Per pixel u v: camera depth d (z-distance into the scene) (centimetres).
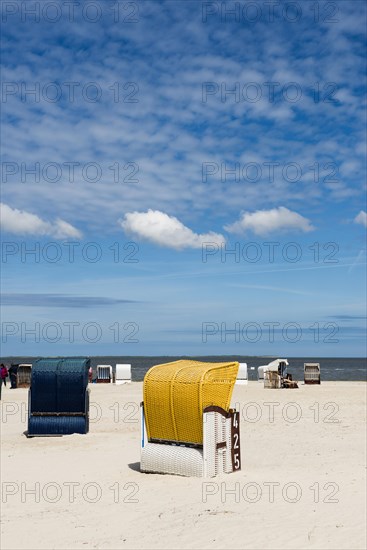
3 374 4175
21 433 1916
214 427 1198
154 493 1060
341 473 1209
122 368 4728
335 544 775
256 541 789
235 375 1278
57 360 1895
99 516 924
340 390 3697
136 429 1944
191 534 823
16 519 915
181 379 1221
